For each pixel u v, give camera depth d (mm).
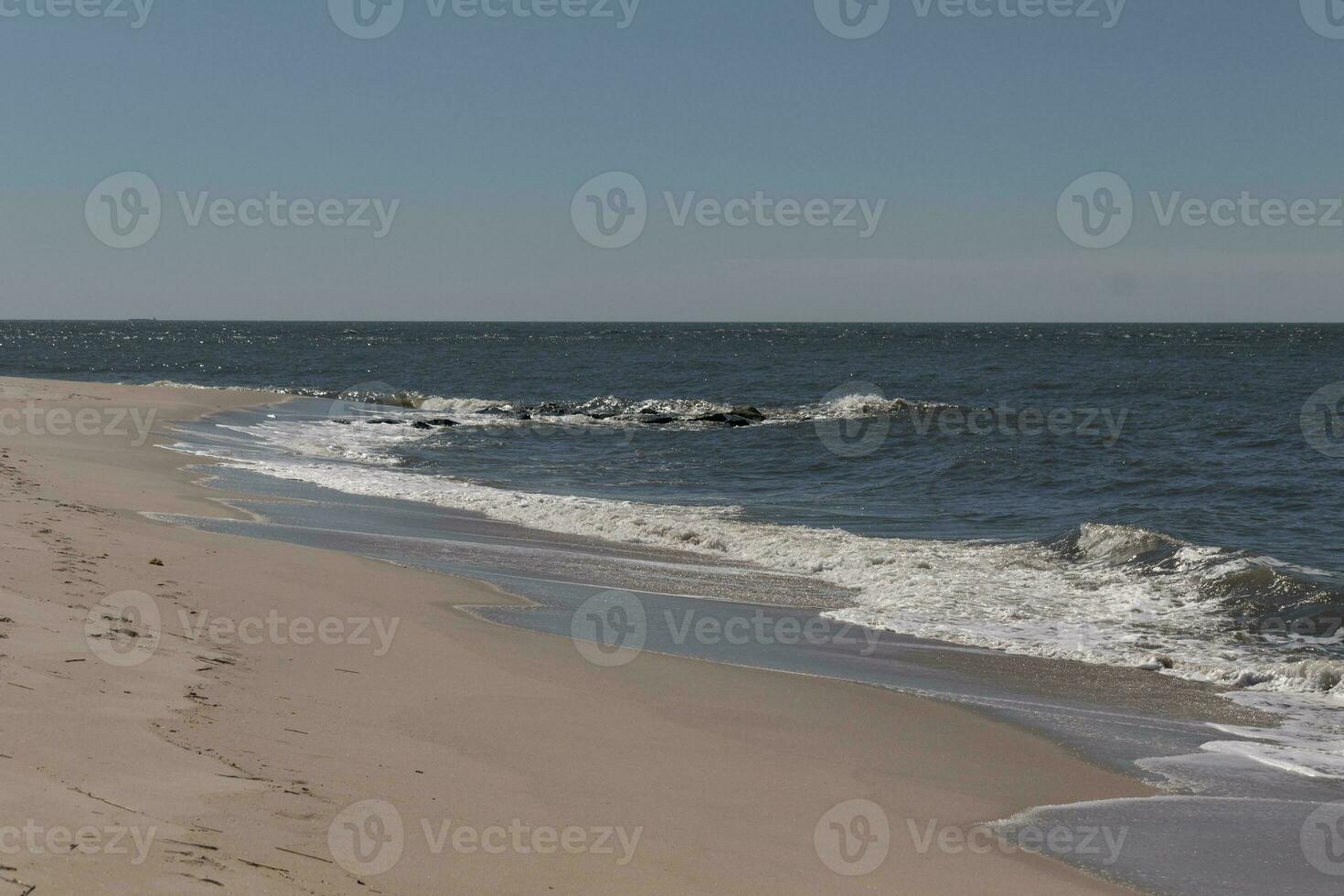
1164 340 125188
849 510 18562
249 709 5699
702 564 13383
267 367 68250
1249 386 49469
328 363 73688
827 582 12508
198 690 5855
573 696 7117
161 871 3521
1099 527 14109
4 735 4547
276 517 14602
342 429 29984
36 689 5262
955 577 12531
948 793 5984
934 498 20109
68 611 7047
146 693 5590
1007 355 85000
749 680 8125
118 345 110625
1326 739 7367
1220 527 16672
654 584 11930
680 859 4574
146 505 14055
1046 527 16781
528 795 5129
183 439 24078
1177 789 6270
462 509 16938
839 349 98938
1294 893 4895
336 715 5938
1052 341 123125
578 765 5688
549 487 21219
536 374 62594
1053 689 8492
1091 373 60250
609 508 17266
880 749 6684
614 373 63531
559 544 14320
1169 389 48375
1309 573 12367
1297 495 19547
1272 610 10969
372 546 12961
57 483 14602
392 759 5320
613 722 6605
